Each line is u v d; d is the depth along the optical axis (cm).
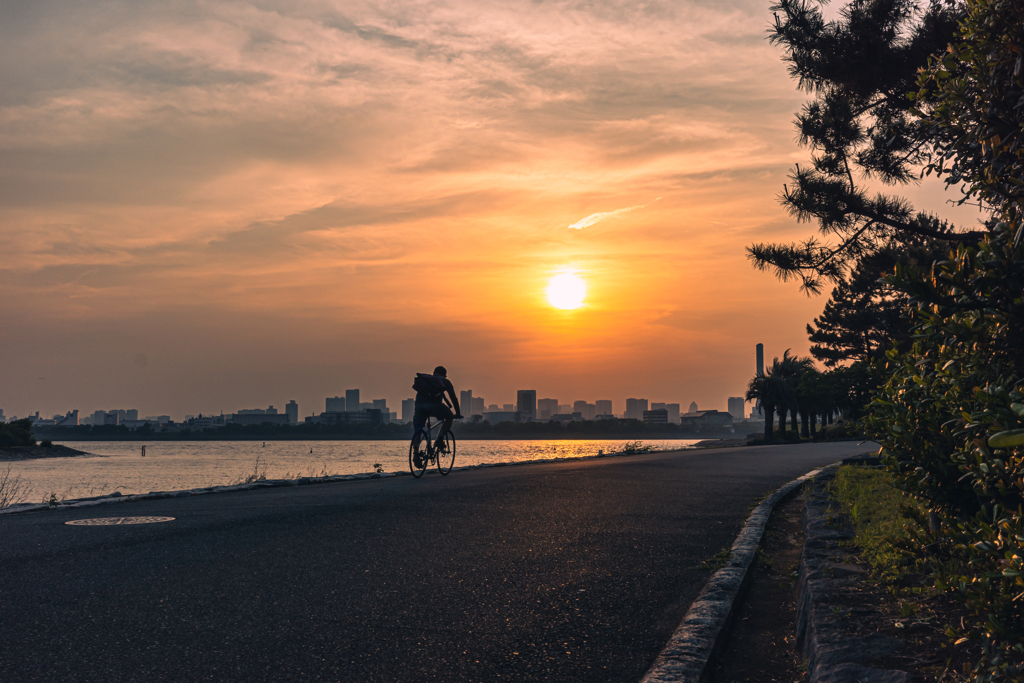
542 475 1304
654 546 652
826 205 1255
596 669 357
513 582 521
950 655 290
